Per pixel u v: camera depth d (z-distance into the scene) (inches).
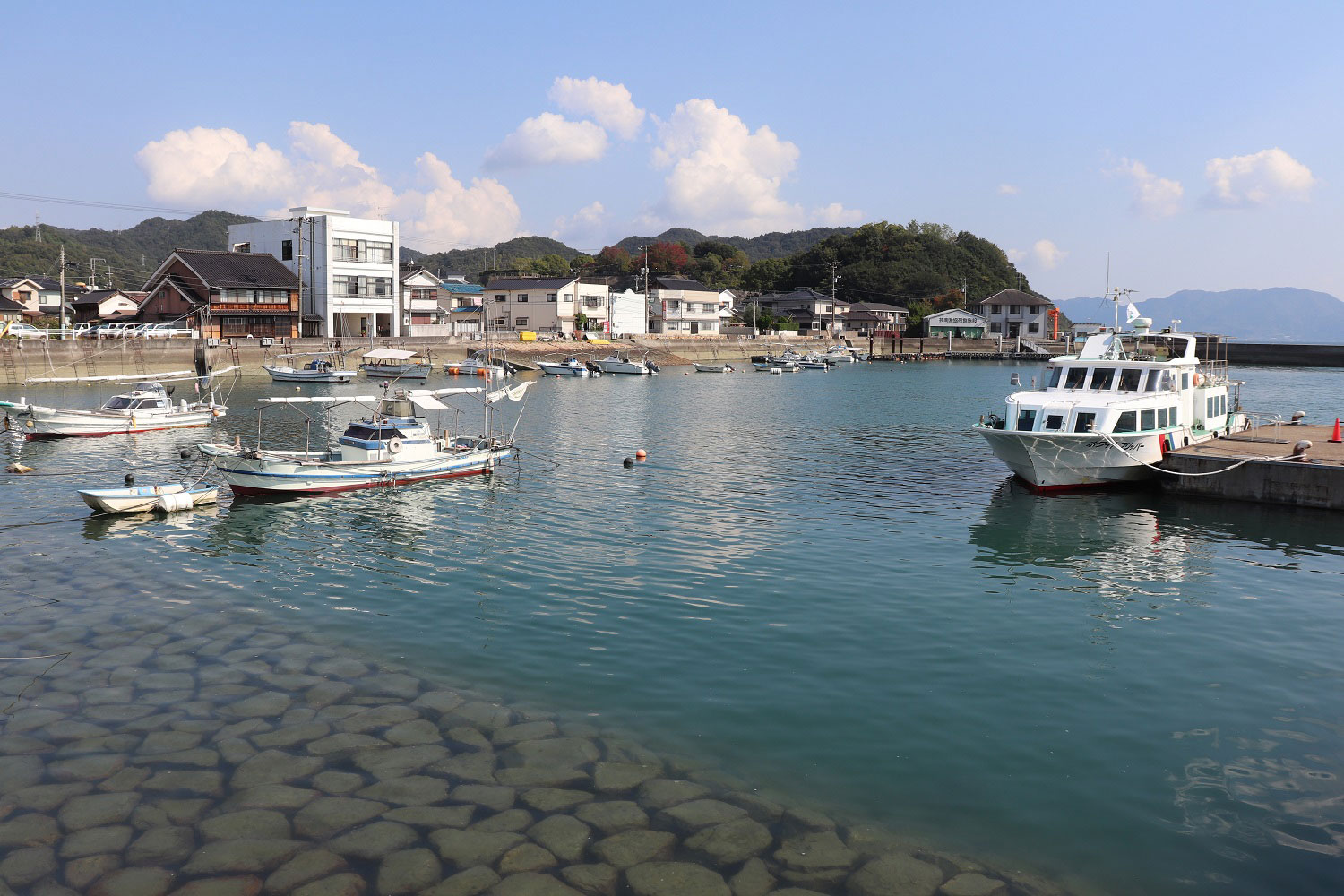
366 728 568.7
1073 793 503.8
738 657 696.4
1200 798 500.1
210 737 553.9
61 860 432.1
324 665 671.1
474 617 782.5
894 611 813.2
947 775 521.0
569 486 1393.9
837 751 547.2
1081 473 1332.4
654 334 5516.7
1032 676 668.7
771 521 1163.3
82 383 2947.8
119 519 1143.0
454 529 1109.7
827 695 627.2
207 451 1417.3
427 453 1409.9
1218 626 783.7
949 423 2297.0
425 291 4630.9
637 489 1370.6
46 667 663.1
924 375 4335.6
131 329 3380.9
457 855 438.9
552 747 546.0
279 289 3764.8
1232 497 1273.4
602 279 6156.5
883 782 511.8
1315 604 848.9
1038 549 1035.3
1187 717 603.2
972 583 903.7
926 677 661.9
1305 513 1211.2
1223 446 1417.3
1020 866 436.5
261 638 727.7
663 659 690.2
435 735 560.1
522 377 3826.3
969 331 6161.4
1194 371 1525.6
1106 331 1485.0
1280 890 422.0
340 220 3988.7
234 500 1255.5
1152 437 1323.8
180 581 885.2
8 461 1550.2
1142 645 735.7
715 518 1179.3
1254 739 572.1
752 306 6579.7
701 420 2324.1
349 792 492.1
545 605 818.8
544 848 444.8
